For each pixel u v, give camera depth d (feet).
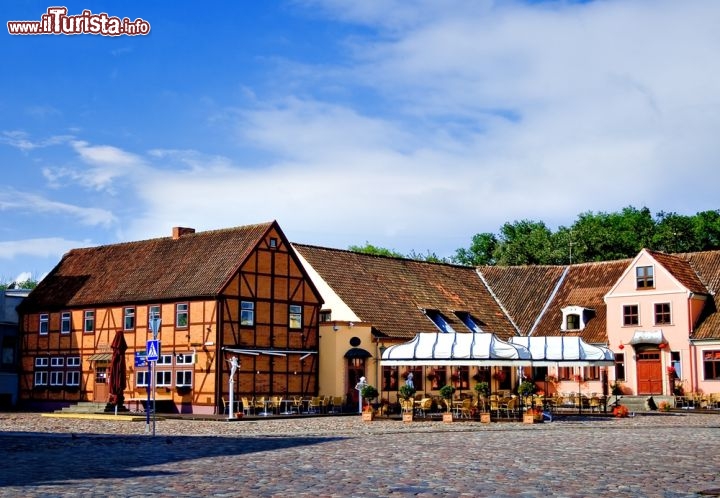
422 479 48.62
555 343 125.08
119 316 153.28
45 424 112.37
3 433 92.38
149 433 93.20
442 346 122.21
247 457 63.05
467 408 120.26
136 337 150.20
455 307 183.32
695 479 47.83
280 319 148.56
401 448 70.64
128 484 46.85
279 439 82.69
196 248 153.79
